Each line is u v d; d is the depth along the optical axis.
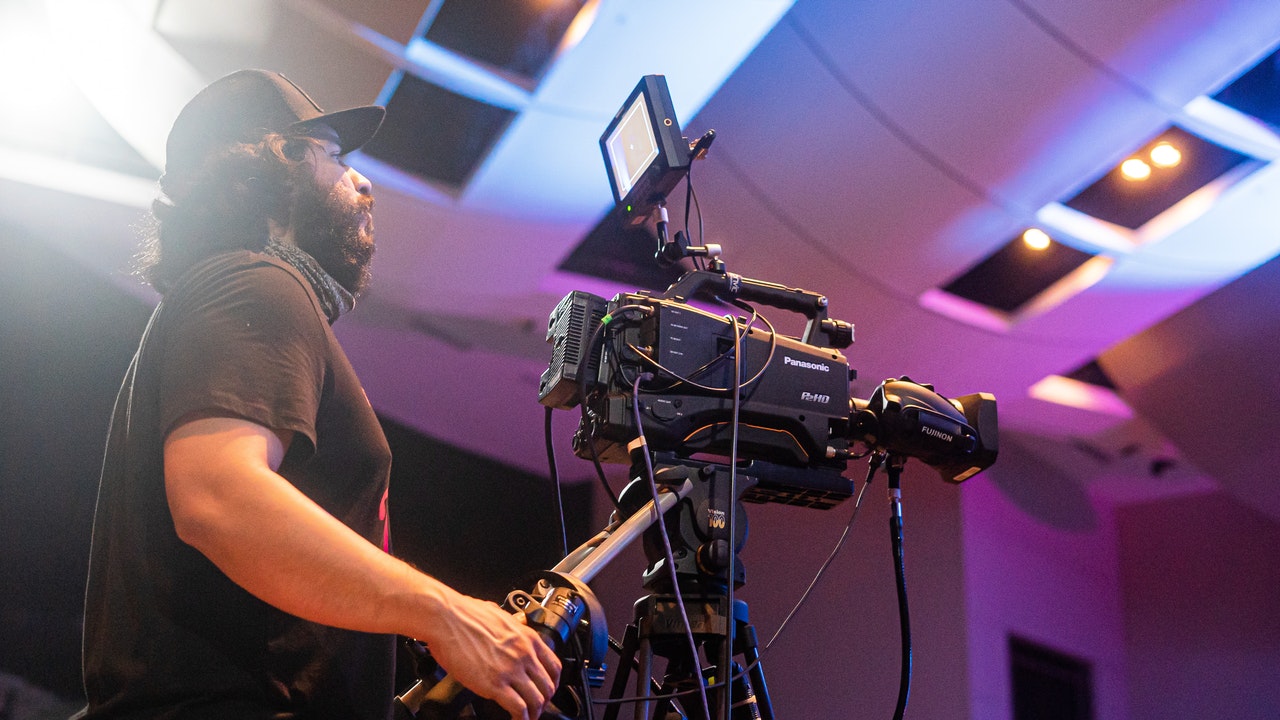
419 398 6.54
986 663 6.59
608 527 1.19
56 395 5.36
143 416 0.93
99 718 0.88
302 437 0.89
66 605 5.28
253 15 3.72
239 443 0.83
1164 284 5.41
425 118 4.42
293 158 1.10
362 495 0.99
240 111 1.11
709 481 1.21
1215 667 7.32
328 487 0.96
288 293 0.94
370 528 0.99
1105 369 6.46
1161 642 7.58
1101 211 5.13
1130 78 4.02
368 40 3.84
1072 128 4.30
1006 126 4.31
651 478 1.11
